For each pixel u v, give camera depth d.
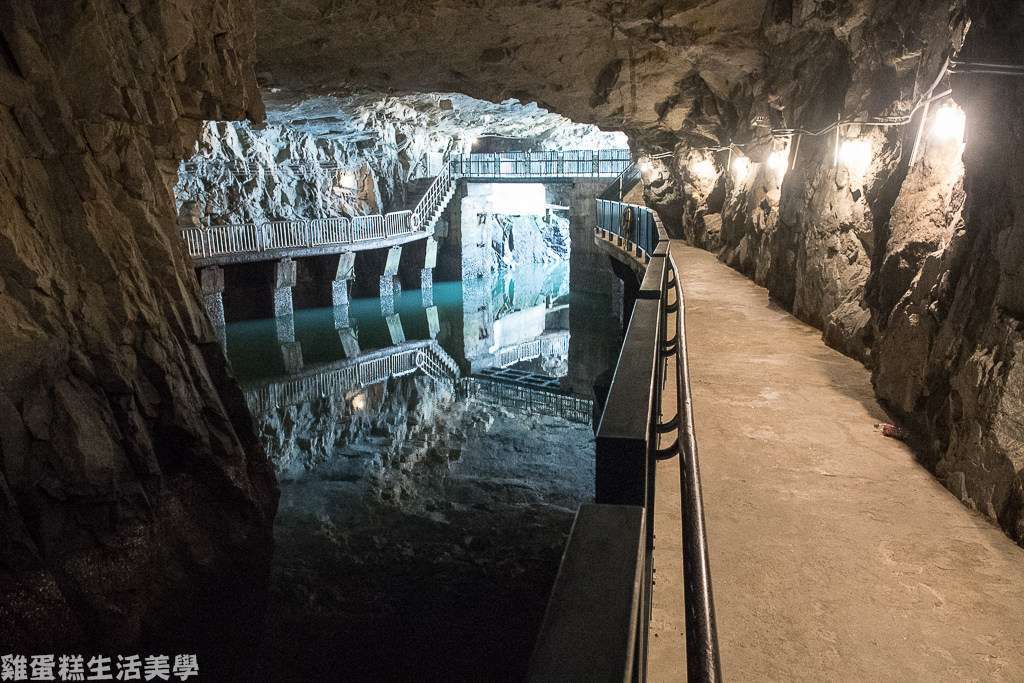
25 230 6.71
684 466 1.67
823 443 4.68
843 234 7.87
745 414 5.27
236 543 8.48
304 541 10.32
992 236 3.91
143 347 7.90
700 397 5.69
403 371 22.48
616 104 18.89
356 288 34.31
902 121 6.57
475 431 15.87
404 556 9.89
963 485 3.77
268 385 20.14
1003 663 2.46
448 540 10.42
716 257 17.14
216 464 8.48
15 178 6.74
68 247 7.32
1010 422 3.44
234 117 11.33
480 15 13.63
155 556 7.21
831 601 2.87
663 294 5.09
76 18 7.73
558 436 15.53
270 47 15.30
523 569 9.57
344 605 8.55
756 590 2.95
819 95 9.41
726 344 7.62
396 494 12.16
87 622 6.27
